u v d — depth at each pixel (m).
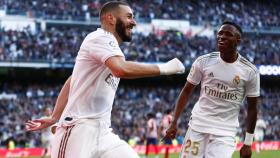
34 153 33.78
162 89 53.44
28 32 49.38
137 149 36.00
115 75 5.50
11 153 32.88
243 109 48.53
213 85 8.35
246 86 8.38
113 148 5.97
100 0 54.78
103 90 6.02
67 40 50.31
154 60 52.84
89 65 5.94
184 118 45.69
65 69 49.91
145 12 57.22
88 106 6.02
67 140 5.99
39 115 44.28
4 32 48.34
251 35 61.09
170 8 58.88
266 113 53.28
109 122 6.19
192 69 8.55
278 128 51.72
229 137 8.34
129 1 57.78
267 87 58.19
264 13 64.31
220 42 8.16
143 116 46.81
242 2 64.75
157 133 28.14
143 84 52.59
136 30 55.38
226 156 8.16
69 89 6.54
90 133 5.96
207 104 8.44
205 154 8.40
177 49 54.84
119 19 5.93
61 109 6.59
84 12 52.91
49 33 50.16
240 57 8.36
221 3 63.03
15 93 47.41
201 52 55.94
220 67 8.29
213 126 8.35
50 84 49.94
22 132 39.97
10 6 49.72
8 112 43.25
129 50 52.12
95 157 6.00
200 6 61.31
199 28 58.47
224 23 8.22
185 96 8.71
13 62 47.03
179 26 57.72
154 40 54.62
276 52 59.12
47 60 48.41
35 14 50.50
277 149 41.44
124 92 50.66
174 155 32.72
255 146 38.62
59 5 52.22
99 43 5.75
